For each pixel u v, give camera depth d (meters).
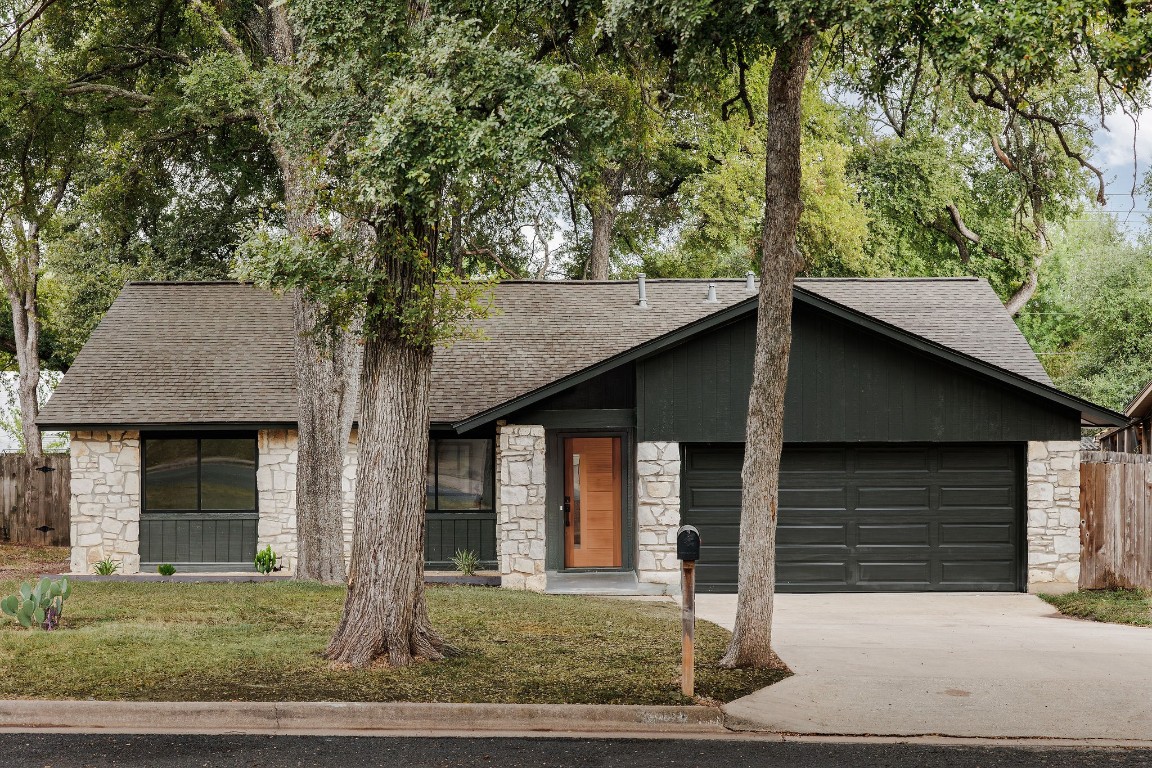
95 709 7.89
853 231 28.19
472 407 17.50
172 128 20.20
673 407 16.08
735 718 8.11
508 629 11.60
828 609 14.53
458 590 15.41
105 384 18.14
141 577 16.81
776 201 9.59
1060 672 9.84
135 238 26.20
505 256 31.09
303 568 16.08
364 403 9.77
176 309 20.58
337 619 11.98
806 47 9.40
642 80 11.44
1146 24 7.61
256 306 20.80
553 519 17.69
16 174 18.84
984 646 11.29
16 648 9.74
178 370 18.59
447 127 8.44
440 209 9.24
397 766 6.95
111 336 19.59
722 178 28.45
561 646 10.60
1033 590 15.96
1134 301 33.47
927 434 16.00
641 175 31.19
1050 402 15.97
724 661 9.75
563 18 10.30
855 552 16.22
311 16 9.80
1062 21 7.65
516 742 7.59
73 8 19.45
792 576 16.20
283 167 15.64
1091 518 16.16
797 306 15.96
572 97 8.99
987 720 8.18
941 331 18.81
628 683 8.95
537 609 13.28
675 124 21.20
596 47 11.36
